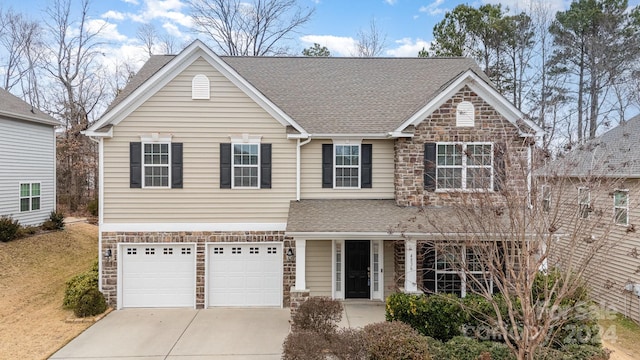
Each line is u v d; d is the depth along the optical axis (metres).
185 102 13.67
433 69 18.06
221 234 13.84
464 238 9.12
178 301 13.94
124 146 13.58
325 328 9.62
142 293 13.84
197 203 13.78
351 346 8.33
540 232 7.68
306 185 14.41
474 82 13.55
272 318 12.85
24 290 15.12
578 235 8.79
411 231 11.89
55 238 21.70
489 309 10.15
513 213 8.29
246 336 11.35
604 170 9.79
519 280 7.52
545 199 8.63
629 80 26.55
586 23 29.00
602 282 16.08
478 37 33.22
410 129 13.61
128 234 13.62
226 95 13.77
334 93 16.44
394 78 17.50
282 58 19.14
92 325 12.12
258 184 13.92
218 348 10.53
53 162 24.16
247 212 13.91
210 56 13.52
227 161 13.80
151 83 13.38
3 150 20.38
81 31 38.50
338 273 14.48
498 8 32.66
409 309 10.56
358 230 12.01
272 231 13.94
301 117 14.84
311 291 14.34
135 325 12.16
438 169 13.77
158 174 13.72
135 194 13.62
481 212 8.91
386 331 8.65
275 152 13.95
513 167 9.39
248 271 14.06
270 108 13.82
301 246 12.15
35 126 22.66
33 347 10.51
